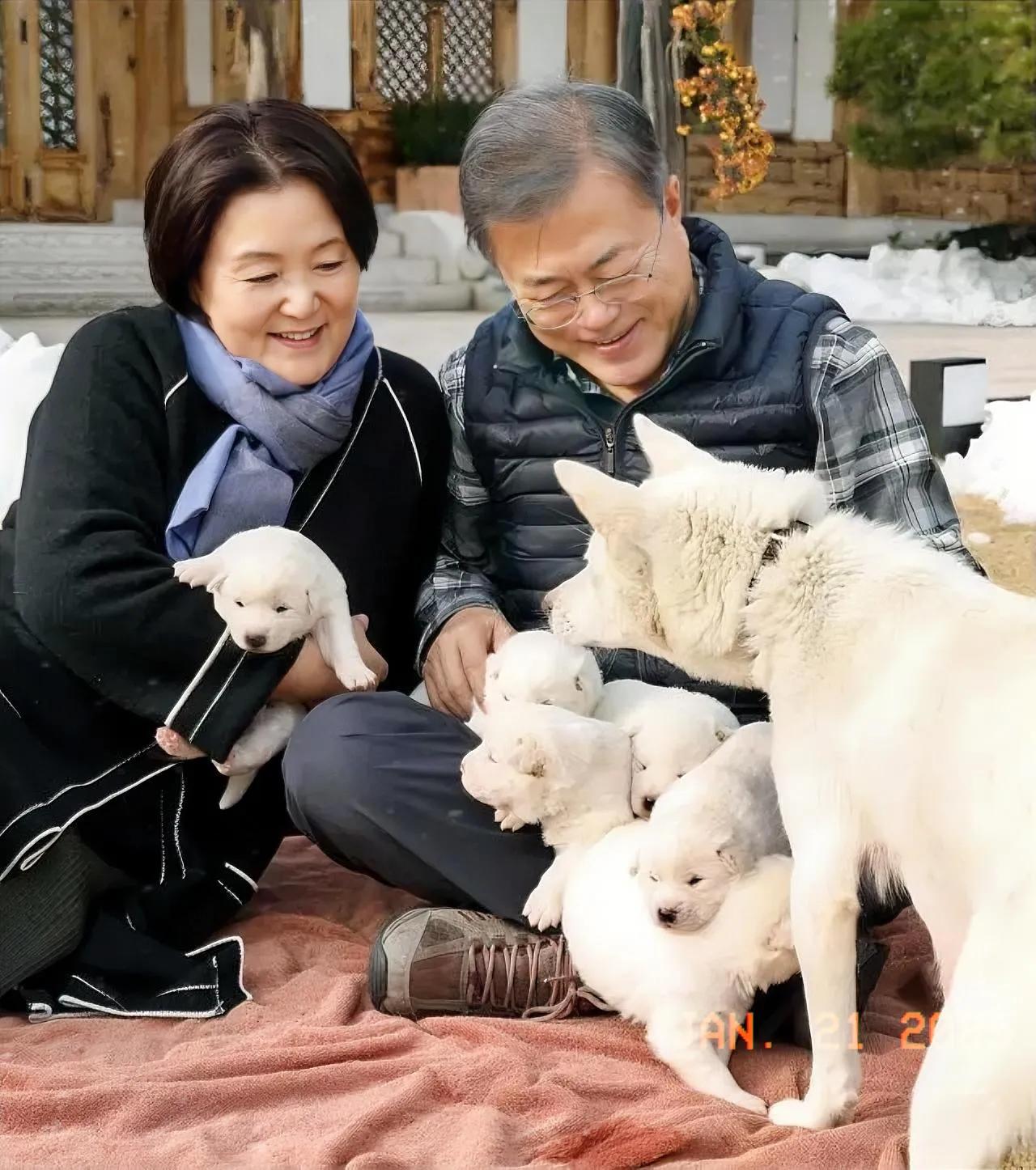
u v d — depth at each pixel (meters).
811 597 2.35
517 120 2.82
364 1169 2.15
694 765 2.76
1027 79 16.03
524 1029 2.66
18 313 15.10
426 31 19.67
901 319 15.13
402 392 3.35
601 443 3.15
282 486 3.10
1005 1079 1.81
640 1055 2.59
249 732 3.04
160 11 18.69
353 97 19.12
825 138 20.27
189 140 3.00
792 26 19.81
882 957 2.63
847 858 2.26
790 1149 2.18
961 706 2.11
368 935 3.24
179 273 3.08
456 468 3.44
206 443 3.14
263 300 3.01
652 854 2.51
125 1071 2.52
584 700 2.94
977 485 7.21
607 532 2.44
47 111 18.44
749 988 2.55
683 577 2.42
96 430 3.01
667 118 12.02
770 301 3.11
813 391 2.99
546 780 2.72
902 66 16.44
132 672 2.90
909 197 20.50
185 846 3.12
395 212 18.66
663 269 2.92
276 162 2.96
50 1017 2.87
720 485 2.46
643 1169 2.20
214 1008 2.82
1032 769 1.98
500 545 3.38
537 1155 2.23
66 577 2.86
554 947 2.77
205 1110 2.40
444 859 2.86
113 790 2.96
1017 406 7.93
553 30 19.52
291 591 2.88
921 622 2.25
